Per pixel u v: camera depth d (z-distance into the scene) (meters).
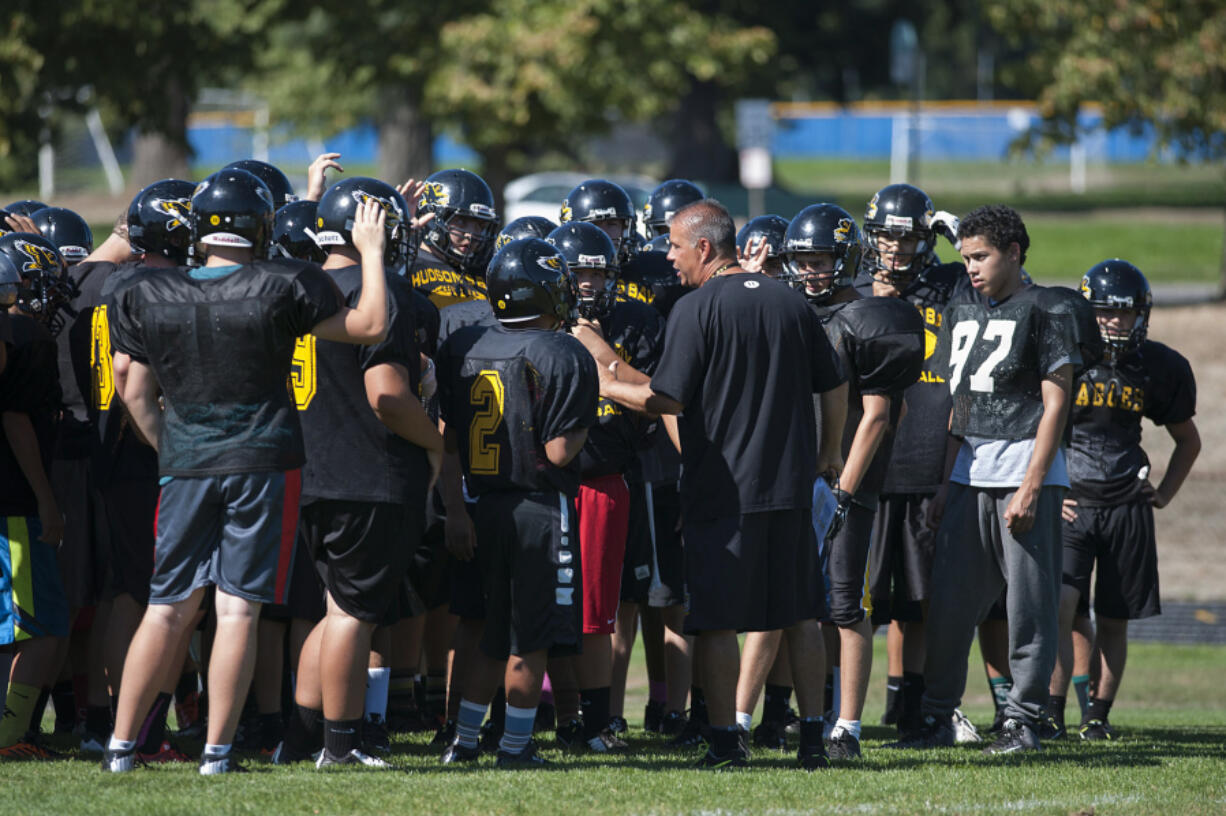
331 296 17.02
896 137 184.88
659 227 27.73
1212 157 79.12
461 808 15.44
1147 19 75.56
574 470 19.14
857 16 138.88
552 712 24.66
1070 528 26.17
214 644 17.17
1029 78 80.19
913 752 21.38
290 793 15.80
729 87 130.00
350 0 82.44
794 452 18.73
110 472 19.73
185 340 16.73
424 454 18.47
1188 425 27.08
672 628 24.38
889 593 24.66
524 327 19.36
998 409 21.58
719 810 15.66
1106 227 118.38
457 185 22.77
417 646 23.41
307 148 175.50
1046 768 19.20
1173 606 46.91
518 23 82.00
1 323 18.67
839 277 21.98
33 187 129.62
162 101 75.50
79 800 15.31
